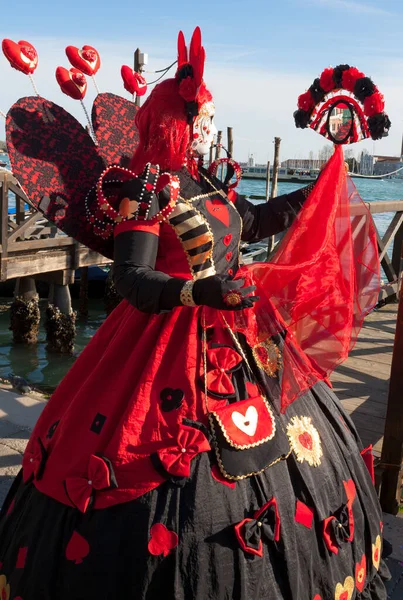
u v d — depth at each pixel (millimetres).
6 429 3793
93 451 1773
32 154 1928
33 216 9148
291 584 1732
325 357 2059
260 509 1734
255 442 1780
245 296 1606
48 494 1820
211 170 2113
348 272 2090
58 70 2057
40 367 9562
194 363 1820
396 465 2826
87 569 1676
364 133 2115
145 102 1961
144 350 1857
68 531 1741
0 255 8648
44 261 9352
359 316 2186
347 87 2102
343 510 1922
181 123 1879
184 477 1697
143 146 1962
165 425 1754
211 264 1909
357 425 3863
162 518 1664
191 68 1827
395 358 2750
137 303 1701
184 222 1860
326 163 2191
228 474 1723
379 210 6531
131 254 1749
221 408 1796
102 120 2146
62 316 10133
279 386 1915
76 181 1987
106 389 1866
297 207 2225
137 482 1703
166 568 1646
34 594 1749
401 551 2570
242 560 1678
